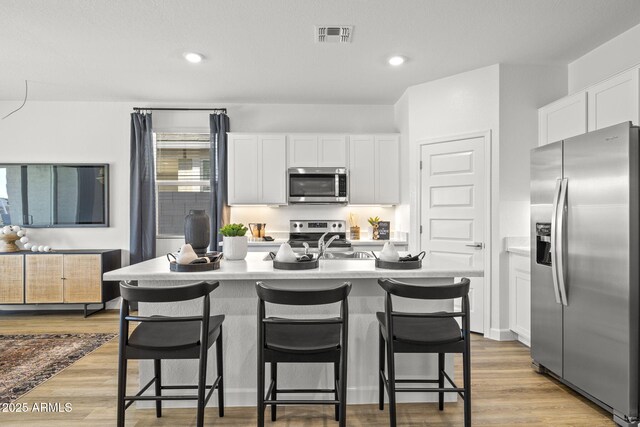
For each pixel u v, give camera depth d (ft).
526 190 11.68
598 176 7.04
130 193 14.99
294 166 14.84
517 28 9.44
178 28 9.36
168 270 7.02
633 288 6.50
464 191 12.30
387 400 7.77
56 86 13.57
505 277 11.56
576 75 11.38
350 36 9.80
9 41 10.02
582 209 7.41
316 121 15.85
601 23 9.23
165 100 15.21
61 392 8.16
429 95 13.12
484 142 11.84
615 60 9.98
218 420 7.06
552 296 8.39
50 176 15.25
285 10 8.54
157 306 7.49
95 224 15.38
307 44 10.26
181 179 16.01
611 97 8.73
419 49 10.59
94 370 9.30
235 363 7.57
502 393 8.11
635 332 6.52
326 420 7.08
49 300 13.93
